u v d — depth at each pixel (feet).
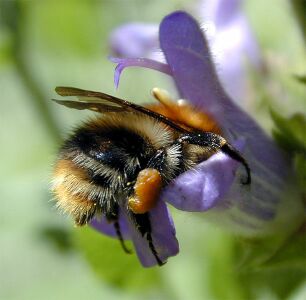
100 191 0.32
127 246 0.37
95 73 0.48
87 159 0.32
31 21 0.47
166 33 0.31
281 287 0.38
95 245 0.42
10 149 0.47
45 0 0.47
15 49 0.46
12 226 0.45
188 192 0.30
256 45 0.38
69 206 0.32
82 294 0.47
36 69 0.47
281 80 0.37
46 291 0.49
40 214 0.45
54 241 0.44
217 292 0.40
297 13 0.36
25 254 0.52
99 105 0.31
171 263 0.42
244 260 0.34
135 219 0.31
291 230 0.34
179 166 0.31
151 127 0.31
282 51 0.41
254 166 0.33
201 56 0.31
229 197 0.33
